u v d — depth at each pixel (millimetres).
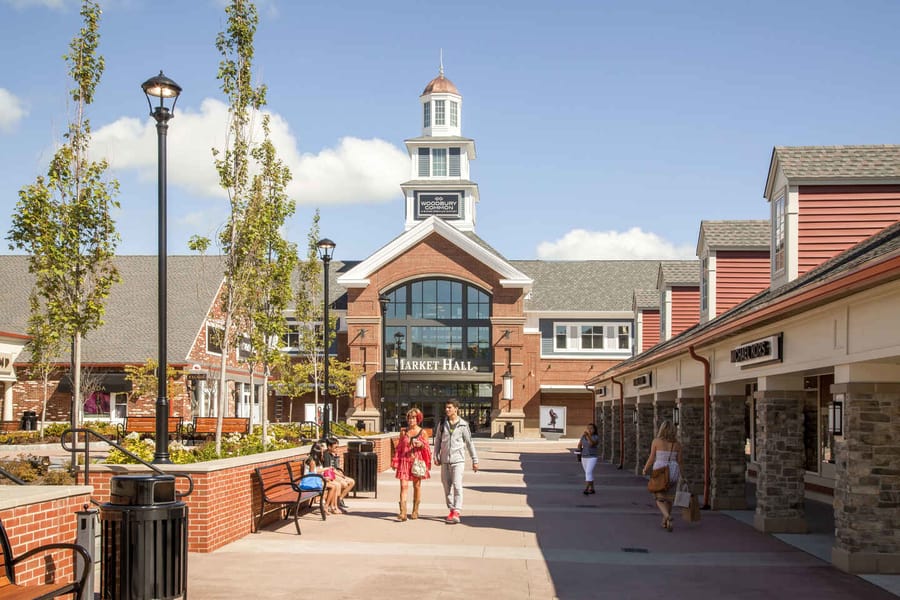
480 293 57406
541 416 56125
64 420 42062
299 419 58375
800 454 15047
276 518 15617
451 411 15906
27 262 49344
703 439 21062
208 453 15914
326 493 16812
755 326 14250
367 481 20109
